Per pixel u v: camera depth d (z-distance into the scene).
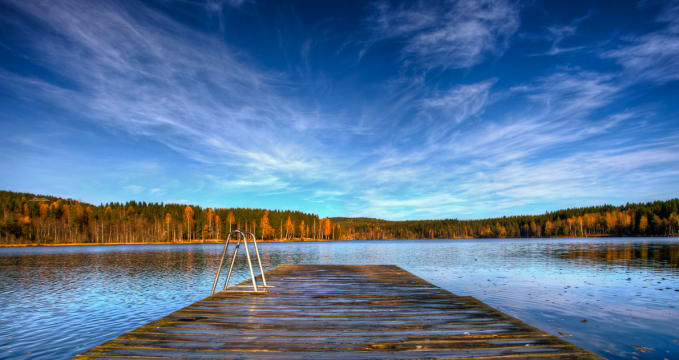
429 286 10.52
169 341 5.06
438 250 52.66
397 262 29.98
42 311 11.62
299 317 6.55
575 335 8.67
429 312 6.97
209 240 104.44
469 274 20.72
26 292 15.26
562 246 57.88
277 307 7.39
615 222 121.12
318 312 6.96
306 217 144.25
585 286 15.84
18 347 8.00
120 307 12.20
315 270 15.64
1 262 31.47
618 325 9.48
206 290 15.60
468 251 48.16
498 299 12.99
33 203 100.44
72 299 13.61
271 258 36.41
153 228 100.75
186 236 107.62
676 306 11.73
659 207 112.88
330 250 57.06
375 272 14.77
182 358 4.42
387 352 4.67
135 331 5.54
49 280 19.12
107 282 18.20
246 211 123.38
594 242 72.44
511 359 4.39
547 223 140.38
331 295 8.88
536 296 13.52
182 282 18.08
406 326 5.93
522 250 48.12
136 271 23.41
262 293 9.16
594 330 9.05
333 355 4.56
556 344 4.93
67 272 23.03
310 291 9.54
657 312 10.91
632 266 23.94
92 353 4.56
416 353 4.62
